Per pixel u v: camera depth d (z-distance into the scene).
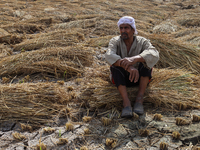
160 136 2.33
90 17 7.64
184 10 9.48
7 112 2.68
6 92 2.85
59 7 9.55
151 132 2.38
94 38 5.37
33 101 2.82
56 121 2.66
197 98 2.88
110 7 9.83
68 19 7.48
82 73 3.86
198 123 2.47
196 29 6.16
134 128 2.47
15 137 2.36
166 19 8.07
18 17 7.76
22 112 2.70
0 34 5.61
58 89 3.10
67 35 5.21
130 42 2.82
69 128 2.45
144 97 2.84
